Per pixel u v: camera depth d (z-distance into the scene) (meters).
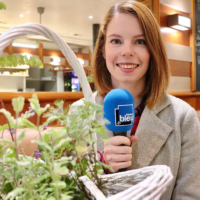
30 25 0.40
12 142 0.28
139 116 0.80
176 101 0.80
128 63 0.71
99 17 3.23
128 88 0.79
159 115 0.77
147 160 0.70
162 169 0.36
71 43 4.48
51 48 3.97
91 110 0.34
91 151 0.37
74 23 3.53
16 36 0.40
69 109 0.37
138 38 0.71
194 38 2.37
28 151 0.89
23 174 0.28
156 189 0.31
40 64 0.45
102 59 0.85
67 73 4.28
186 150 0.72
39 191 0.30
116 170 0.55
